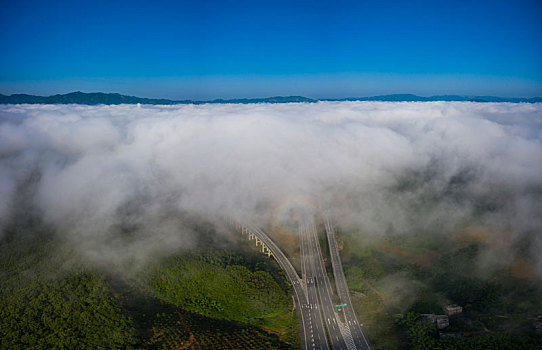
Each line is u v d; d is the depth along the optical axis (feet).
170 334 610.24
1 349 525.34
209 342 592.19
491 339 589.32
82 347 547.90
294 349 582.35
